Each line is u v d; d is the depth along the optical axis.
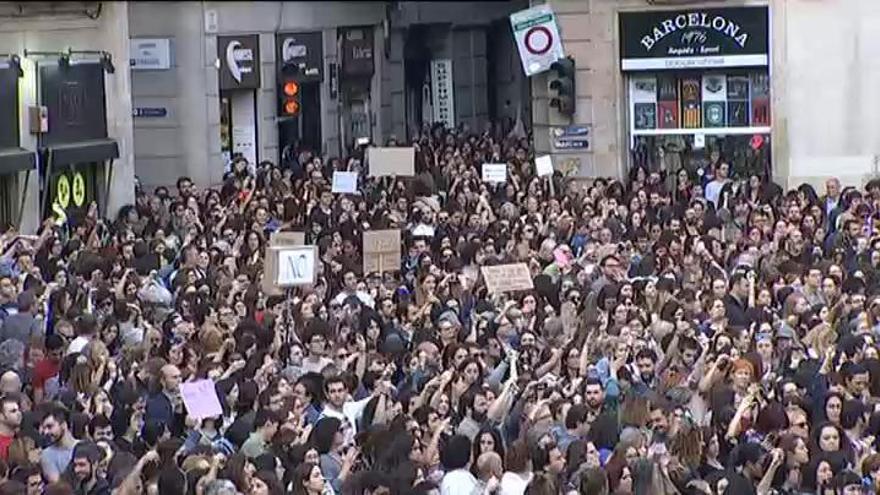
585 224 64.75
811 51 85.38
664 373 45.28
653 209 68.56
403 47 113.19
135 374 42.62
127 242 60.72
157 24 93.12
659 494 37.06
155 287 52.69
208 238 61.47
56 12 78.31
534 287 52.94
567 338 49.12
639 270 57.75
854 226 62.81
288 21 100.12
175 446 36.75
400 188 71.75
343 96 106.06
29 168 72.62
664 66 86.56
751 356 45.19
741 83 86.62
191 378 42.69
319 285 53.69
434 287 53.09
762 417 40.94
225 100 98.06
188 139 93.81
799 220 64.38
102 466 36.75
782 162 86.00
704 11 86.00
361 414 41.25
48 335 46.34
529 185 73.38
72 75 77.38
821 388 43.16
